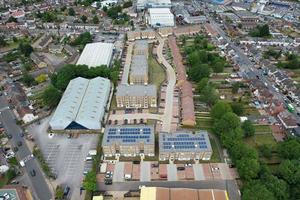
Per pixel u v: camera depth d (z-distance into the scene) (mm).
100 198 168000
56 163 196000
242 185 179500
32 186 180625
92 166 192000
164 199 160750
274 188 160500
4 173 188500
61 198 171750
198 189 169875
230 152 195000
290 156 187250
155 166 193125
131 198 173125
